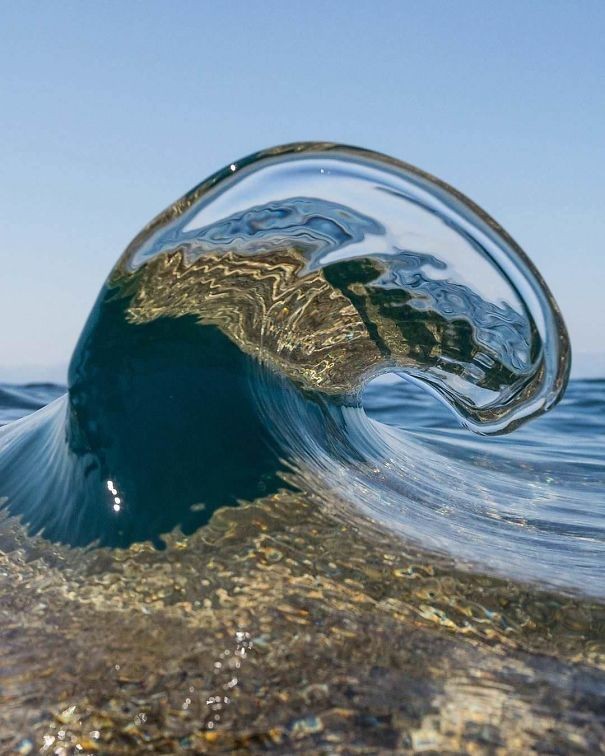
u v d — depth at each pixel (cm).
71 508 269
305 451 304
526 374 333
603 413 720
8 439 343
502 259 317
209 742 189
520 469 428
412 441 438
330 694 201
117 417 281
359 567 244
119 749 188
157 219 294
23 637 221
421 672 210
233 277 313
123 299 300
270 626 221
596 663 220
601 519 339
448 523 296
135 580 239
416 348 350
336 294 333
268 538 251
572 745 189
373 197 313
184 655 212
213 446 279
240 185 301
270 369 328
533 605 237
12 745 188
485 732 192
